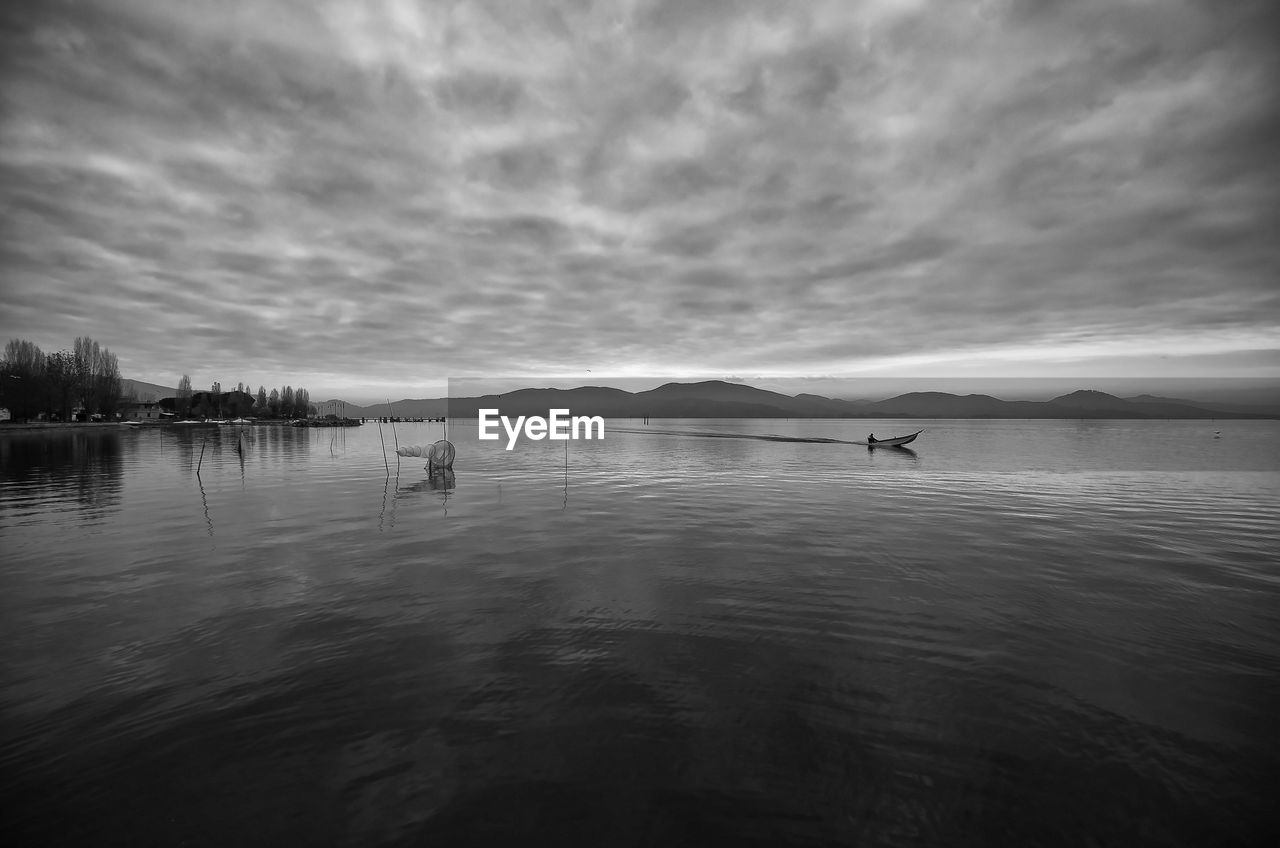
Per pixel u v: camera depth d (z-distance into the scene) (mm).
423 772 5840
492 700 7254
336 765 5945
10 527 18047
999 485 29750
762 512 21172
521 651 8734
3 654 8578
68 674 7945
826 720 6816
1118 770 5914
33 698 7273
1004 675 8000
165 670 8070
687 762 6004
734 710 7047
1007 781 5742
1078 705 7191
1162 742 6398
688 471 37375
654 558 14312
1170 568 13492
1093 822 5207
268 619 10016
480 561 13977
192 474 34000
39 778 5727
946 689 7598
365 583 12156
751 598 11273
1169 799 5492
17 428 86125
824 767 5934
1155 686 7695
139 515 20188
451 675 7930
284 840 4945
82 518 19594
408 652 8688
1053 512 21281
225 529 17781
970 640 9227
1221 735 6551
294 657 8500
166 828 5082
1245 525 18797
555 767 5910
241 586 11898
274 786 5629
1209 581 12453
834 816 5258
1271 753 6211
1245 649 8883
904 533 17391
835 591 11727
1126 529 18094
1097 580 12500
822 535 17078
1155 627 9789
